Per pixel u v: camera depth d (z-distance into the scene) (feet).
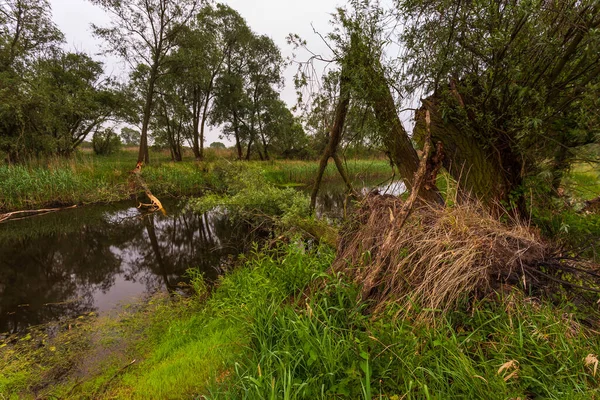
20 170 33.45
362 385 5.74
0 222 28.76
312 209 21.74
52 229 27.96
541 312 7.02
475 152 10.84
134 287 16.70
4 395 8.66
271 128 96.07
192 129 90.43
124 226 29.45
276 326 8.66
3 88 38.73
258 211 23.40
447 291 7.49
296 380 6.52
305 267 12.46
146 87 70.69
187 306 13.58
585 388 5.47
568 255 8.42
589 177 10.46
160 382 8.48
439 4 9.37
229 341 9.54
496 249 7.72
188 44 61.93
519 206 10.75
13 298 15.52
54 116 44.16
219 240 24.95
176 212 34.60
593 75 8.48
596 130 8.36
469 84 10.14
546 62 9.02
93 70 70.64
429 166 11.41
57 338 11.53
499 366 6.15
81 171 40.88
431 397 5.57
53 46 54.70
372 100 11.98
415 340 6.60
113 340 11.28
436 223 8.73
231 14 84.64
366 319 7.93
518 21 8.36
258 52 92.94
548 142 9.74
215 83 87.66
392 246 8.55
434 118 11.48
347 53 12.11
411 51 10.68
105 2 53.11
